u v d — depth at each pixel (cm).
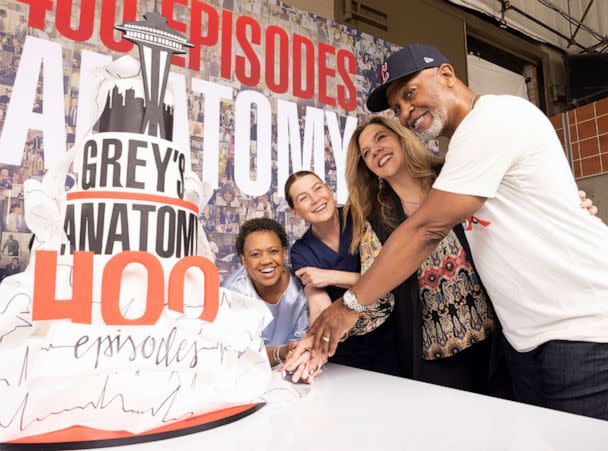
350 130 168
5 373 39
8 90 106
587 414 76
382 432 44
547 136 77
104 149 47
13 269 103
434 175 119
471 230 89
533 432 43
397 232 76
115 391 42
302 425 46
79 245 46
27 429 39
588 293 75
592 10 348
